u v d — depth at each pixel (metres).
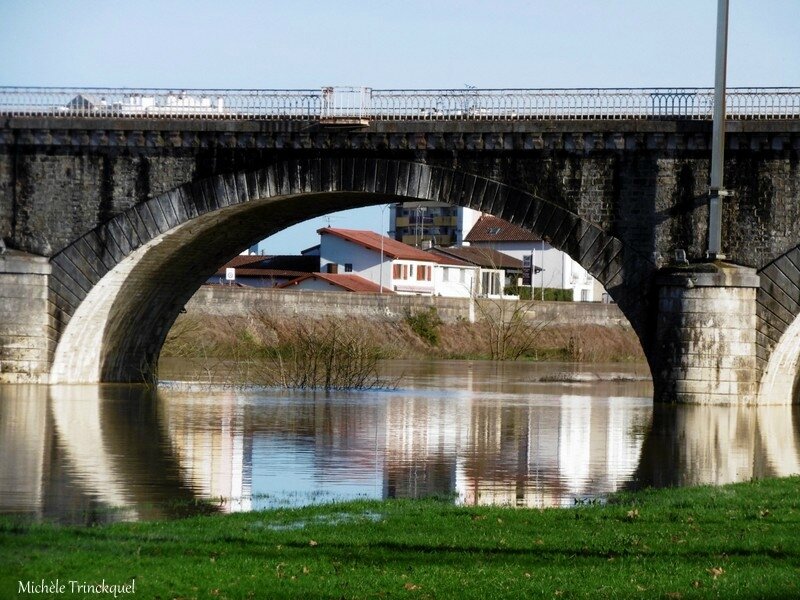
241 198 85.00
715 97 75.94
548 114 80.25
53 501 41.72
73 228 87.69
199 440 59.59
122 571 29.95
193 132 85.12
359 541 33.78
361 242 196.25
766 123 76.81
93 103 86.94
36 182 88.12
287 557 31.81
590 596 28.06
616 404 84.50
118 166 86.88
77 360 92.06
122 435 60.84
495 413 76.06
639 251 79.06
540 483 47.69
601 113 79.44
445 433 64.12
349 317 156.12
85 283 87.56
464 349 162.50
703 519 37.22
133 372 100.00
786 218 77.25
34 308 88.00
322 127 82.94
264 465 51.50
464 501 42.62
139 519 38.31
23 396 81.00
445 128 81.19
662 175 78.75
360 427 66.38
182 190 85.94
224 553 32.06
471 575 30.03
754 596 28.02
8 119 87.75
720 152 76.06
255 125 84.06
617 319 170.62
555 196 80.25
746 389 76.56
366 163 83.12
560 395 93.88
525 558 31.88
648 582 29.28
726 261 78.06
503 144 80.56
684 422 69.56
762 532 35.19
